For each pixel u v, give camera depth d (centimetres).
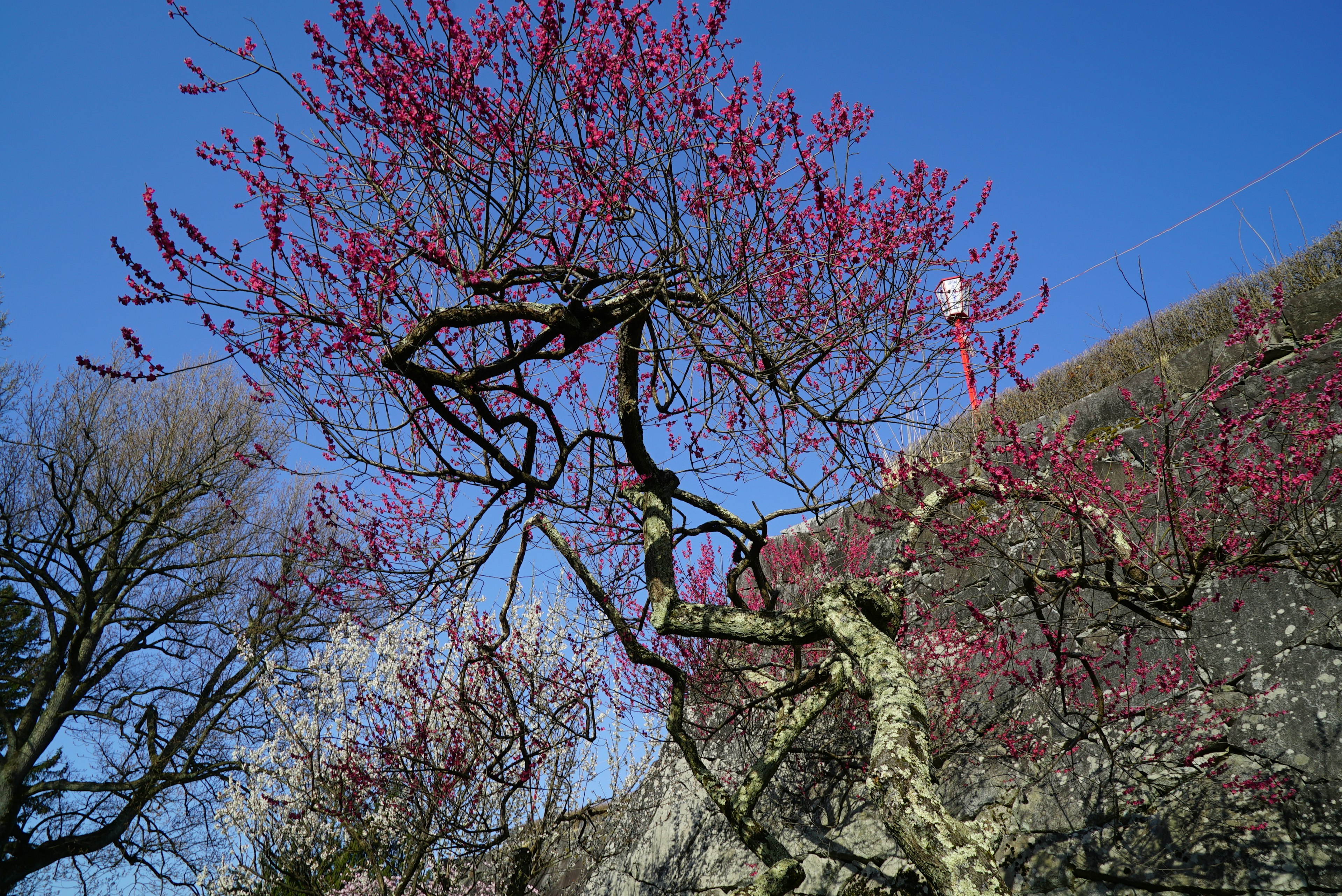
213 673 1370
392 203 390
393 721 662
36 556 1330
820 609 381
